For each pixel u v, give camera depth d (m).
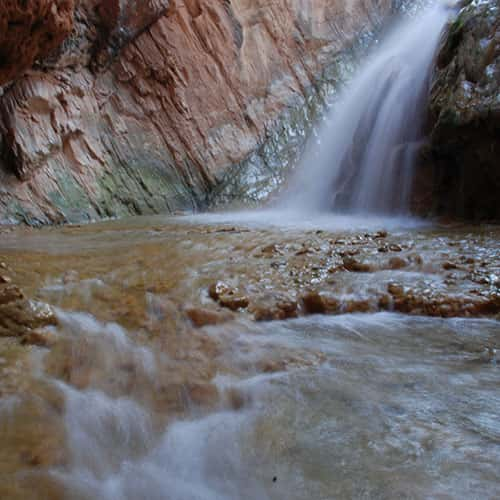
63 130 10.63
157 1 11.52
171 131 12.76
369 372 2.65
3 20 6.84
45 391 2.33
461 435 1.96
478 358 2.85
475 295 3.80
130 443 1.98
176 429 2.09
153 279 4.34
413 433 1.98
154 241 6.72
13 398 2.23
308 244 5.91
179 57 12.67
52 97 10.38
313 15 16.11
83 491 1.64
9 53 7.60
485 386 2.44
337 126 14.38
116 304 3.65
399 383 2.50
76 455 1.85
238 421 2.15
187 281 4.27
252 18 14.59
